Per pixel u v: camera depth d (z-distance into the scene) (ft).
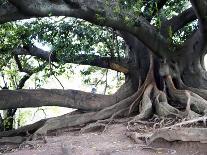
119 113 46.57
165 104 44.04
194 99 43.32
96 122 44.04
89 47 47.62
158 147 30.86
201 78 50.98
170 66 49.60
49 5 33.81
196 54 49.78
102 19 37.81
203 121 33.06
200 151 28.40
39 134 43.42
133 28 41.34
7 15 33.09
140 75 51.57
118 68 53.93
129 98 48.21
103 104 49.52
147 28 43.04
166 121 40.32
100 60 55.06
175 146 29.99
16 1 31.53
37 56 56.08
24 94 47.83
